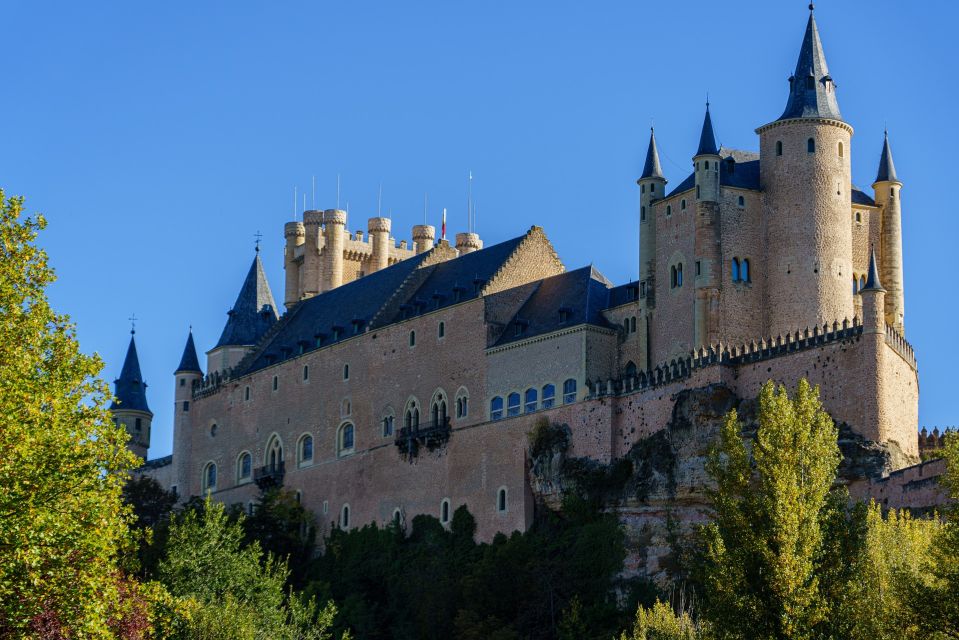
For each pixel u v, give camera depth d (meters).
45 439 71.69
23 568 68.81
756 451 83.50
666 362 135.88
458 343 153.88
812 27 138.62
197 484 192.62
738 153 139.88
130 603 75.00
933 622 76.62
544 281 154.25
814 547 80.50
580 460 137.38
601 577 130.50
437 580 142.38
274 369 181.25
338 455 167.38
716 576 80.75
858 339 120.19
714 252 133.50
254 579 108.88
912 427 123.44
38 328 78.56
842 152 135.12
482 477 146.88
